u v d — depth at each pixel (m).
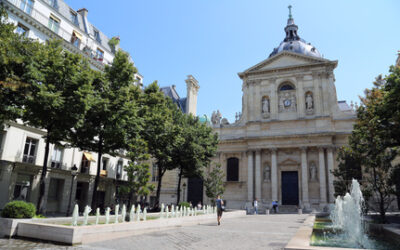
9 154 25.77
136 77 44.47
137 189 18.72
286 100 46.69
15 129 26.47
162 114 28.72
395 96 18.09
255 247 10.95
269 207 42.59
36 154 28.47
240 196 45.03
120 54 23.38
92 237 11.95
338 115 43.31
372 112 22.58
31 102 17.52
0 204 24.62
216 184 36.50
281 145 43.91
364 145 24.98
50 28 30.81
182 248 10.81
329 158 40.91
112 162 38.94
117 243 11.81
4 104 16.52
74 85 19.14
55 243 11.45
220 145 48.62
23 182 27.14
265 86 48.41
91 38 37.16
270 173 44.38
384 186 24.23
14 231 12.63
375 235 15.83
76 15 36.88
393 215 29.58
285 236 14.09
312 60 46.19
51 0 32.34
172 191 48.69
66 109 18.17
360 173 29.05
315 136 42.06
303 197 40.94
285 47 52.00
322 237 14.68
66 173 31.41
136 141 20.80
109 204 37.53
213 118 51.41
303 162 42.12
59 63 18.78
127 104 21.34
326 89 44.38
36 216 15.61
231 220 25.31
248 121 47.03
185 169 35.56
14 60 15.34
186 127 35.31
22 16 26.75
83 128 21.14
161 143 29.16
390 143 21.89
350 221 18.06
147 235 14.39
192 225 20.17
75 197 32.78
